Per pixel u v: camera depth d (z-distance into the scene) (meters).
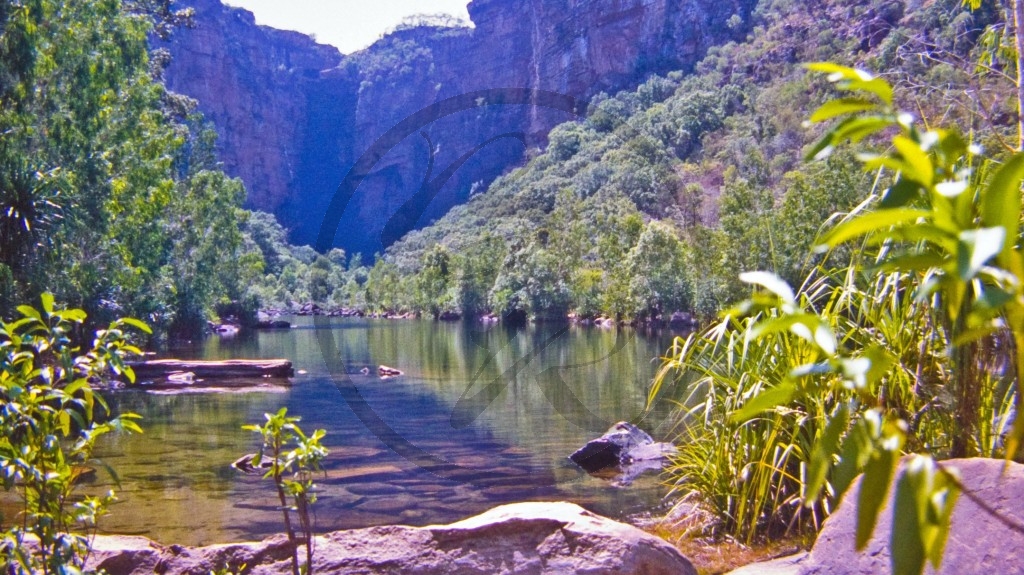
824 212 15.30
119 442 9.76
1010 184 0.62
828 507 4.38
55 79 19.78
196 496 6.95
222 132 113.69
